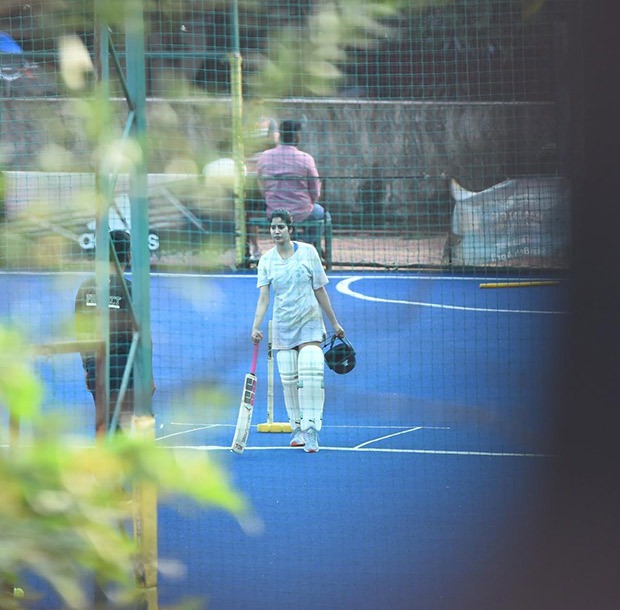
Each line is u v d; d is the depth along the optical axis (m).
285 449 34.66
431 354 45.44
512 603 21.39
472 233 64.75
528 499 27.95
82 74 6.58
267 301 34.44
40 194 6.51
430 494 29.00
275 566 23.41
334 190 67.38
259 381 44.69
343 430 37.09
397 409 39.62
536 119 43.41
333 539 25.34
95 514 5.11
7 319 5.04
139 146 7.04
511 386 40.81
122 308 19.62
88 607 5.79
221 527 26.11
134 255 17.84
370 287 66.94
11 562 4.95
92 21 7.25
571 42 32.25
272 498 28.80
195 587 21.84
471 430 36.12
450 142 48.00
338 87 7.74
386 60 38.28
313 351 34.16
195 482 5.10
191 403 6.17
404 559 23.89
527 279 59.25
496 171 48.41
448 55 38.19
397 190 65.19
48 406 5.10
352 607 21.08
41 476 4.97
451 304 60.78
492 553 24.19
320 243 71.06
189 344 40.81
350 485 30.16
